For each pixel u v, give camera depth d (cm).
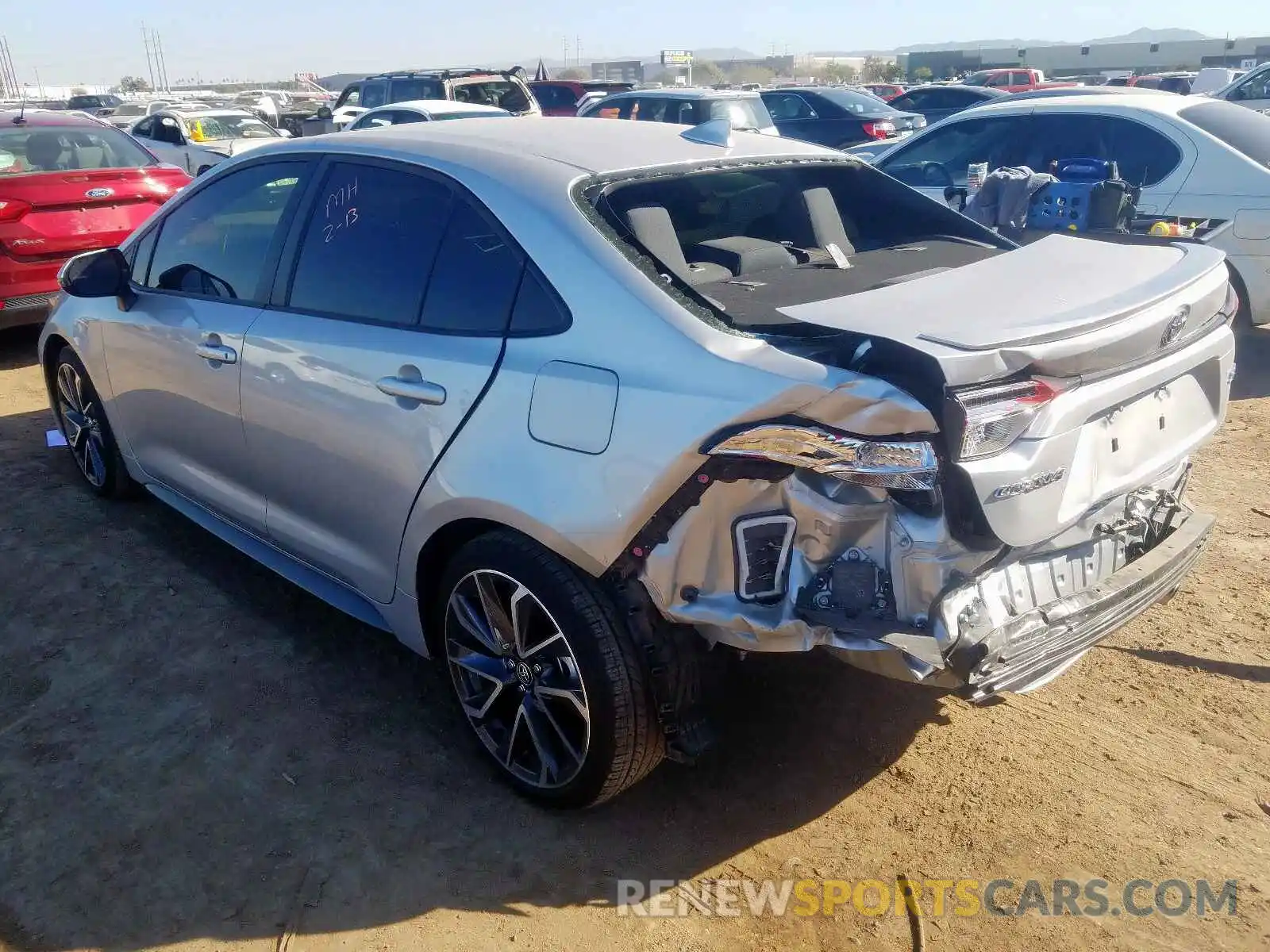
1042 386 240
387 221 323
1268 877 270
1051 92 859
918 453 226
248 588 411
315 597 405
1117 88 938
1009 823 289
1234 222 645
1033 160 737
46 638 374
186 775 305
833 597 241
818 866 275
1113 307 253
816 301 286
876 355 236
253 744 319
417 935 252
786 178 384
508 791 302
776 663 360
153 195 734
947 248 379
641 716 264
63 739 320
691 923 256
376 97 1584
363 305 322
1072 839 283
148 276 422
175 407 398
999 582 255
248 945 248
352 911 259
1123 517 288
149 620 387
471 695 308
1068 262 297
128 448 448
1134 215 622
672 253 314
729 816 293
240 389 355
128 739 320
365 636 380
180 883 266
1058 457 247
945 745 322
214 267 386
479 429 276
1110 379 261
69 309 466
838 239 386
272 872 270
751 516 242
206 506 406
